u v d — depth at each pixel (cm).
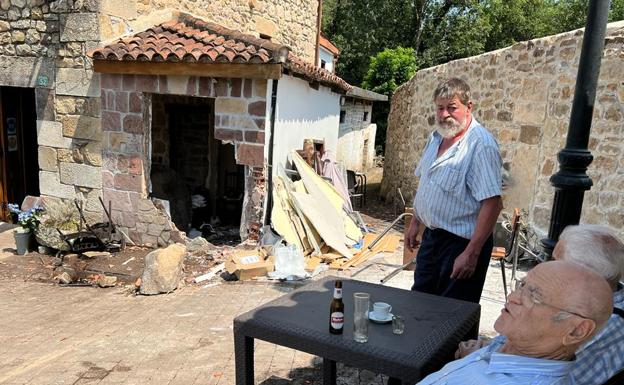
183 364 335
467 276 275
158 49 616
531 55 618
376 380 303
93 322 436
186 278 568
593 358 161
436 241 300
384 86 1988
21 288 551
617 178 511
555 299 148
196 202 870
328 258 629
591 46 244
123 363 340
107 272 585
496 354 162
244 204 640
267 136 625
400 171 1119
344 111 1473
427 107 944
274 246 605
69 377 318
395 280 552
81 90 673
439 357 199
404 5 2378
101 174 686
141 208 671
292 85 698
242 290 522
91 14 640
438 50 2359
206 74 600
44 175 722
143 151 662
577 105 252
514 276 473
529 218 612
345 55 2509
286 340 217
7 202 827
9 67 711
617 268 176
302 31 1233
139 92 646
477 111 746
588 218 540
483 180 269
